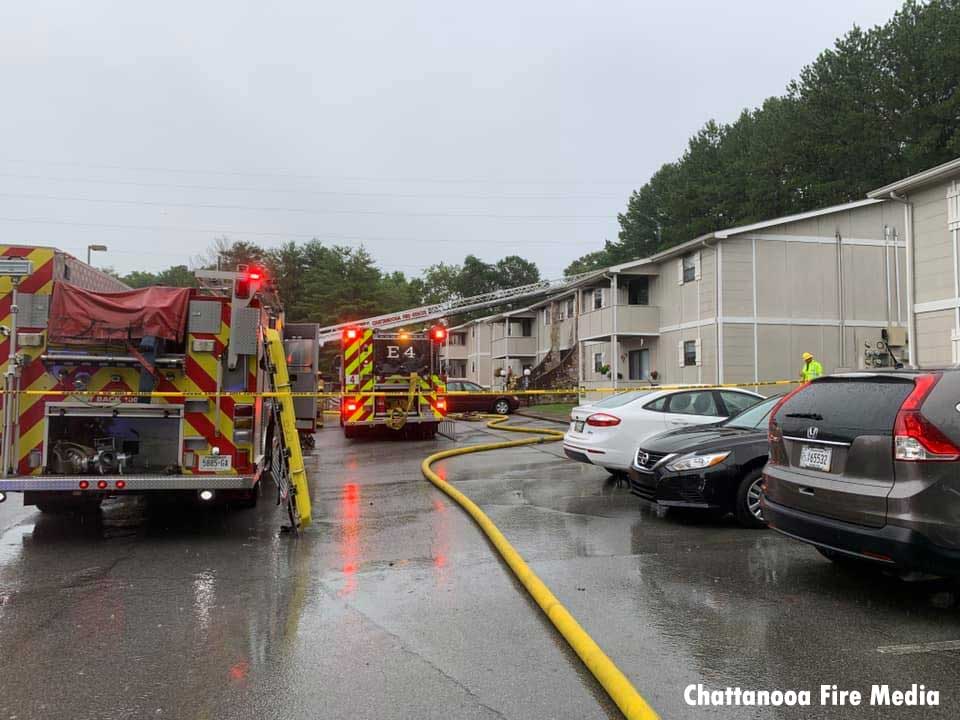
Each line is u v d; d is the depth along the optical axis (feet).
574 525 23.47
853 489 14.74
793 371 72.95
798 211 109.29
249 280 22.52
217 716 10.67
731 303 72.38
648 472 24.27
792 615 14.69
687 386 32.68
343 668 12.34
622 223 181.37
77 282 22.61
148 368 21.57
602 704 11.01
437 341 57.67
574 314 114.01
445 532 22.86
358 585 17.10
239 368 22.54
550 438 54.95
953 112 90.07
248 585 17.12
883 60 100.94
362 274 156.35
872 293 75.05
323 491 31.19
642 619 14.48
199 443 22.00
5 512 26.50
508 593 16.46
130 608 15.48
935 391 14.20
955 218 45.68
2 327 20.86
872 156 100.22
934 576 14.12
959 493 13.57
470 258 266.57
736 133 144.25
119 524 24.27
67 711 10.82
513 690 11.49
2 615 15.06
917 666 12.20
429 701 11.11
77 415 21.34
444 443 54.39
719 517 24.52
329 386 67.77
